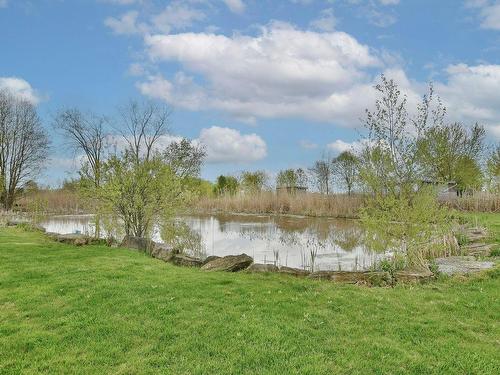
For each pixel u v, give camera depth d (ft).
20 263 35.94
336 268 47.26
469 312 25.29
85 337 20.44
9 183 160.15
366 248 60.39
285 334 20.94
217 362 18.15
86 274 31.68
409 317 23.98
